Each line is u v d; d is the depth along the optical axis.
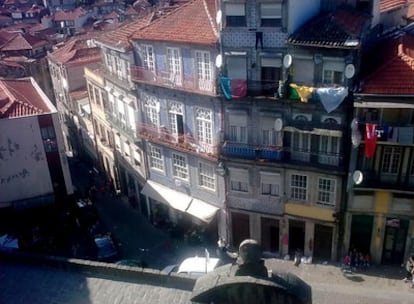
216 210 40.31
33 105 41.44
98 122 55.94
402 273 35.19
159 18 41.16
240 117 36.00
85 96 61.75
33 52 80.81
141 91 42.00
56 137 39.78
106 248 39.25
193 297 7.11
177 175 42.53
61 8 145.88
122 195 52.97
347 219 35.47
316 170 34.50
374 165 33.09
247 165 36.97
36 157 39.44
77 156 69.94
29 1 157.88
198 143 39.19
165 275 12.00
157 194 44.12
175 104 39.56
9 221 39.97
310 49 32.00
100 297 11.95
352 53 30.89
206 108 37.41
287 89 33.44
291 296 6.84
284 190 36.72
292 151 35.25
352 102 31.91
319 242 37.53
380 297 32.75
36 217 40.91
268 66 34.22
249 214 39.06
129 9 110.62
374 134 30.72
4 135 37.75
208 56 35.53
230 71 35.22
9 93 42.22
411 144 30.70
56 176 40.91
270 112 34.78
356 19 33.84
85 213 45.72
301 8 33.12
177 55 37.47
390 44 34.94
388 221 34.75
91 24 107.56
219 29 34.06
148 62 40.25
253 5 32.47
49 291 12.64
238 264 7.09
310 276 35.81
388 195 33.75
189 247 41.09
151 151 43.97
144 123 43.50
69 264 13.12
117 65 45.00
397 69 31.33
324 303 32.56
